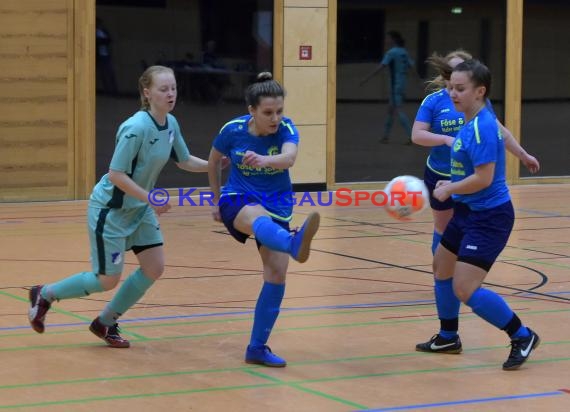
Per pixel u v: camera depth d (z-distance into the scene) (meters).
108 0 19.77
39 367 7.76
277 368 7.82
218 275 11.90
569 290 11.13
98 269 8.32
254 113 7.88
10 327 9.15
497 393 7.14
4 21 19.03
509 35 23.34
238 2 20.91
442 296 8.30
